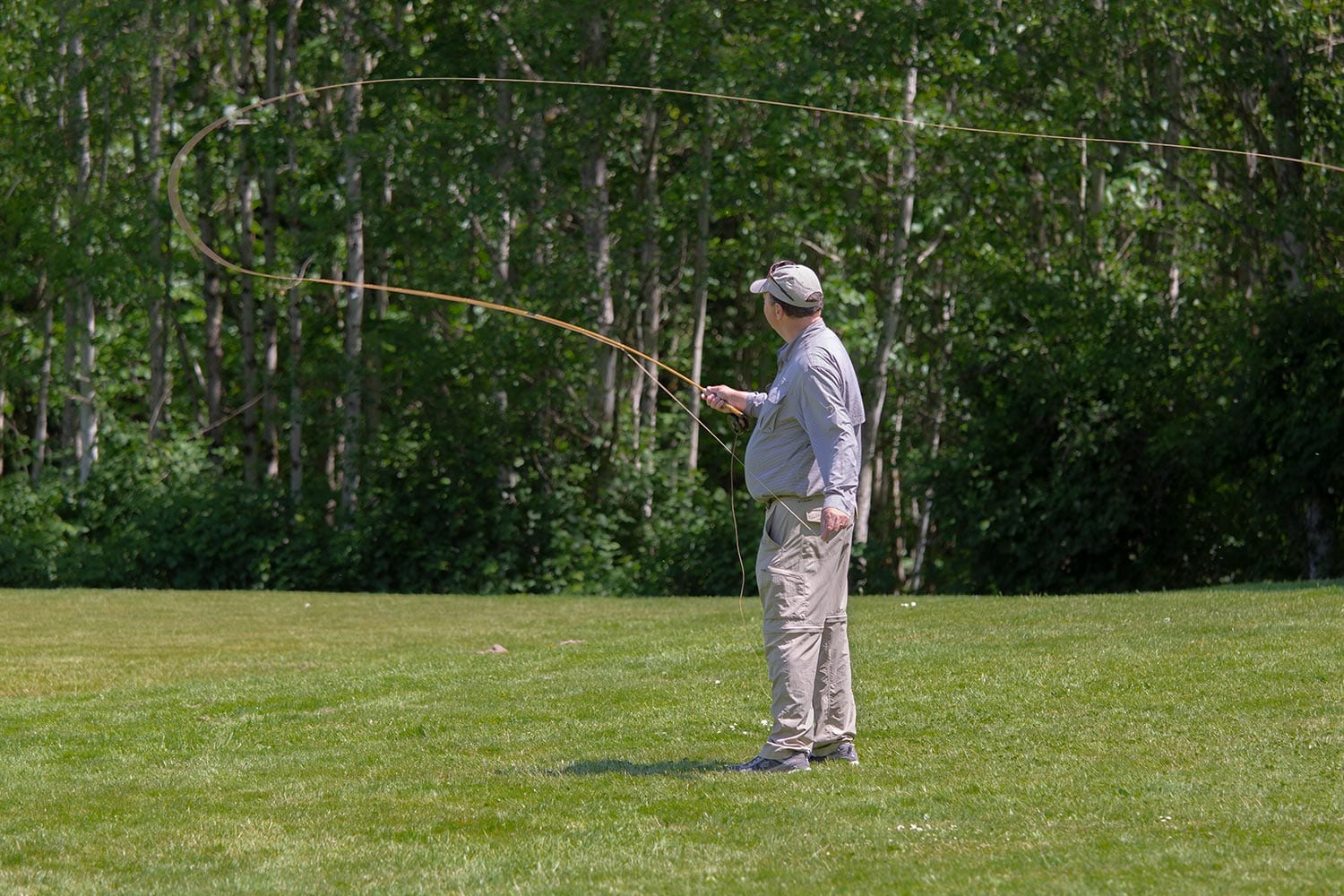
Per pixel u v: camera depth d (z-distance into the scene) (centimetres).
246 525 6028
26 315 8212
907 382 6800
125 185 6388
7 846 1288
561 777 1529
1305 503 5016
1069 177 5738
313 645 3139
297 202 6419
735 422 1608
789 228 6178
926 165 6106
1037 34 5612
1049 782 1409
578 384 6038
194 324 8262
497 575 5844
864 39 5594
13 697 2391
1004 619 2873
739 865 1143
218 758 1759
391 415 6116
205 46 7394
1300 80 5288
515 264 6588
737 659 2431
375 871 1162
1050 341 5556
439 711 2047
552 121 6153
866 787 1414
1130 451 5384
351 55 6075
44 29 6594
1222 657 2127
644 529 6003
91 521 6406
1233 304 5425
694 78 5675
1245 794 1323
